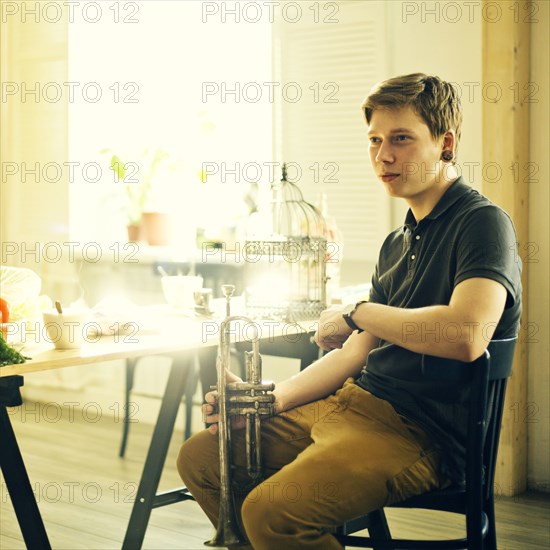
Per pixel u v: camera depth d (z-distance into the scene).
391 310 1.92
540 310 3.42
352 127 3.92
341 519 1.85
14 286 2.39
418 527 3.07
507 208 3.32
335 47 3.94
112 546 2.91
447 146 2.05
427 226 2.02
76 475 3.71
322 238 2.80
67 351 2.15
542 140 3.38
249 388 2.01
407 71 3.76
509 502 3.35
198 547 2.91
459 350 1.81
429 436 1.92
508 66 3.29
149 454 2.57
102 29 4.90
